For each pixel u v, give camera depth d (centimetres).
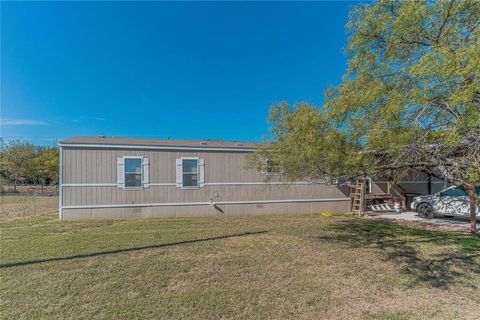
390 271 491
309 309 345
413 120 371
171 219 1069
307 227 916
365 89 428
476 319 322
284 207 1266
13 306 345
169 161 1138
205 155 1179
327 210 1323
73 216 1037
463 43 327
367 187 1402
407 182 1417
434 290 409
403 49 410
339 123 466
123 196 1084
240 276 458
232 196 1205
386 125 388
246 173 1227
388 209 1316
